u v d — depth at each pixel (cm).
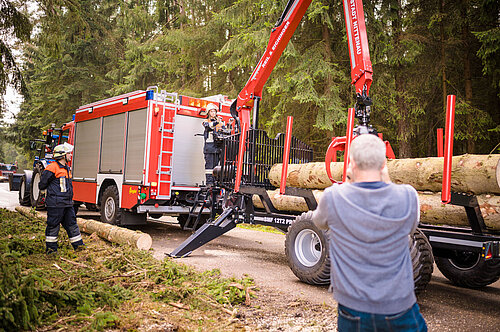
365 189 200
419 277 432
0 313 296
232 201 735
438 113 1587
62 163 620
